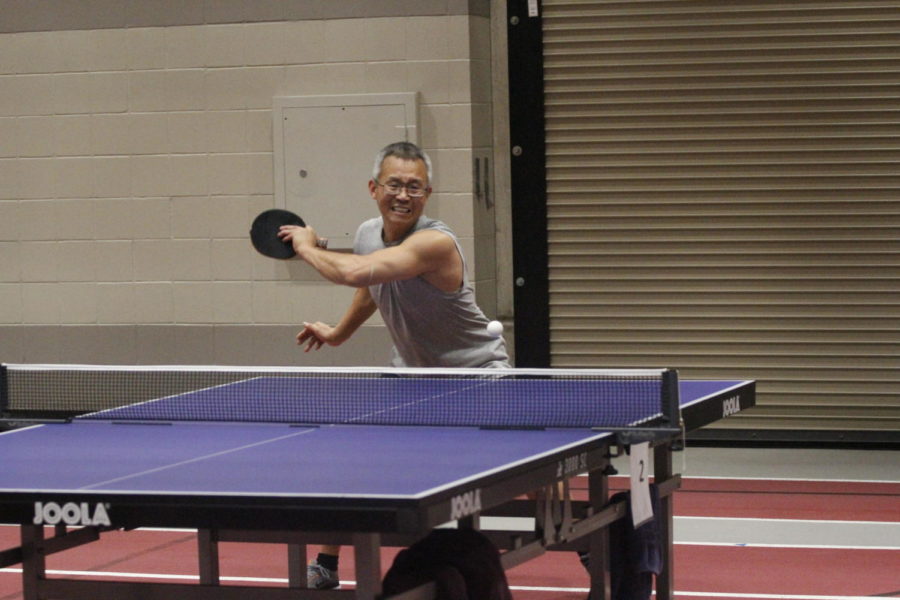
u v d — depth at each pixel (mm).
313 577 6902
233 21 10445
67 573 7395
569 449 4465
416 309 6215
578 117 10742
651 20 10578
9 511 3812
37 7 10664
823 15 10406
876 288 10547
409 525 3527
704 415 5617
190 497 3680
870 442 10672
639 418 5051
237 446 4734
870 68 10383
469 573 4168
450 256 6051
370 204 10289
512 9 10727
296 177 10375
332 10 10328
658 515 5668
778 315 10680
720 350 10773
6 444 4848
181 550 7988
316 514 3592
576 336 10922
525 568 7539
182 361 10695
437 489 3652
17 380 9180
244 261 10562
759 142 10555
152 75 10570
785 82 10484
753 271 10664
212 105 10516
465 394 5895
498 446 4551
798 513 8703
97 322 10758
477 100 10344
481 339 6430
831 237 10555
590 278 10867
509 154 10852
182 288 10648
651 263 10773
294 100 10344
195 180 10570
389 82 10312
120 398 8750
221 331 10617
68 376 9070
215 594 4664
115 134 10648
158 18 10539
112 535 8391
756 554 7664
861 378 10648
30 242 10812
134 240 10688
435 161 10312
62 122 10711
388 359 10414
